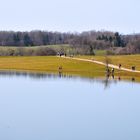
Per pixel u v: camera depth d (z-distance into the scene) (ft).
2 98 244.01
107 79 380.58
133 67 455.63
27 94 265.34
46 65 542.16
